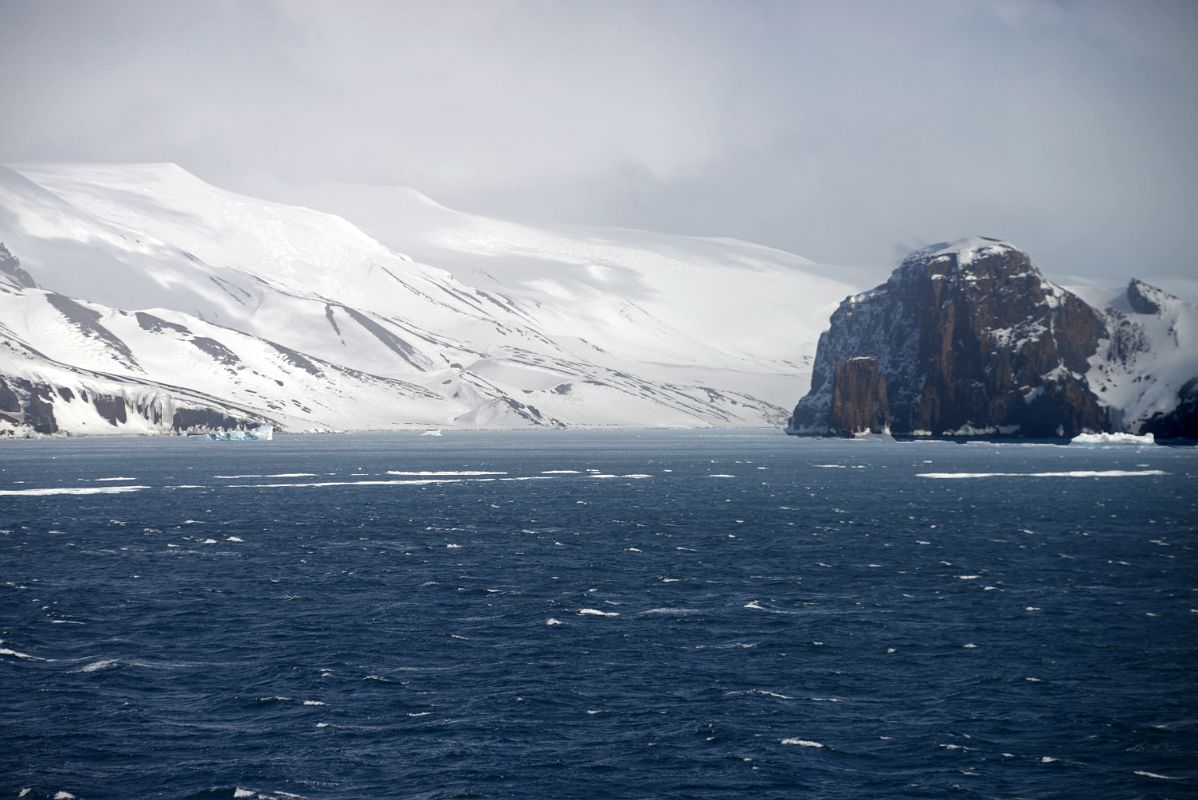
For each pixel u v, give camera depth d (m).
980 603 83.31
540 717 56.31
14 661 65.94
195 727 54.84
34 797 46.78
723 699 59.09
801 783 48.31
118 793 47.25
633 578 94.81
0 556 108.50
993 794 47.25
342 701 58.78
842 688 61.06
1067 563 102.56
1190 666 65.25
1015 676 63.12
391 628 75.00
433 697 59.50
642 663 66.00
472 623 76.50
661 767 49.94
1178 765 50.16
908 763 50.44
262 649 69.25
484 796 46.91
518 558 107.06
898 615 78.94
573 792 47.34
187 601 84.31
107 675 63.06
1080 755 51.28
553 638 72.12
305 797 46.88
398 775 49.06
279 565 102.50
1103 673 63.84
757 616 78.62
